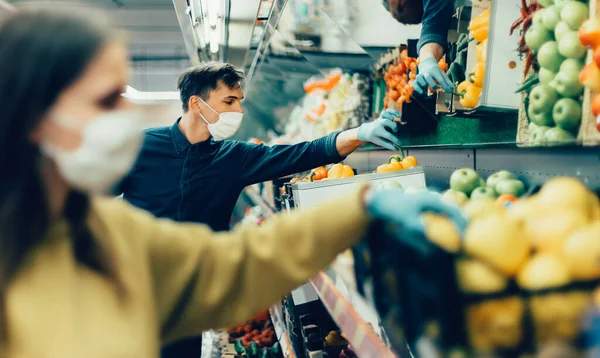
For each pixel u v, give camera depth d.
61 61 0.74
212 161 2.36
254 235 1.05
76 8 0.80
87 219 0.86
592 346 0.65
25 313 0.73
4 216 0.75
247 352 3.33
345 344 2.22
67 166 0.78
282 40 3.85
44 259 0.78
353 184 1.88
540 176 1.62
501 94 1.54
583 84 1.16
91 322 0.77
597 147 1.35
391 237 0.88
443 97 2.01
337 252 1.01
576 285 0.69
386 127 2.21
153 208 2.34
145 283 0.90
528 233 0.76
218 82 2.22
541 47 1.30
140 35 10.51
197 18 3.19
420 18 2.02
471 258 0.74
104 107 0.80
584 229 0.73
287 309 2.57
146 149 2.33
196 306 1.03
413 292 0.83
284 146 2.41
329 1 2.39
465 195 1.62
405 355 0.92
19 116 0.73
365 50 2.77
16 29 0.74
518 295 0.72
